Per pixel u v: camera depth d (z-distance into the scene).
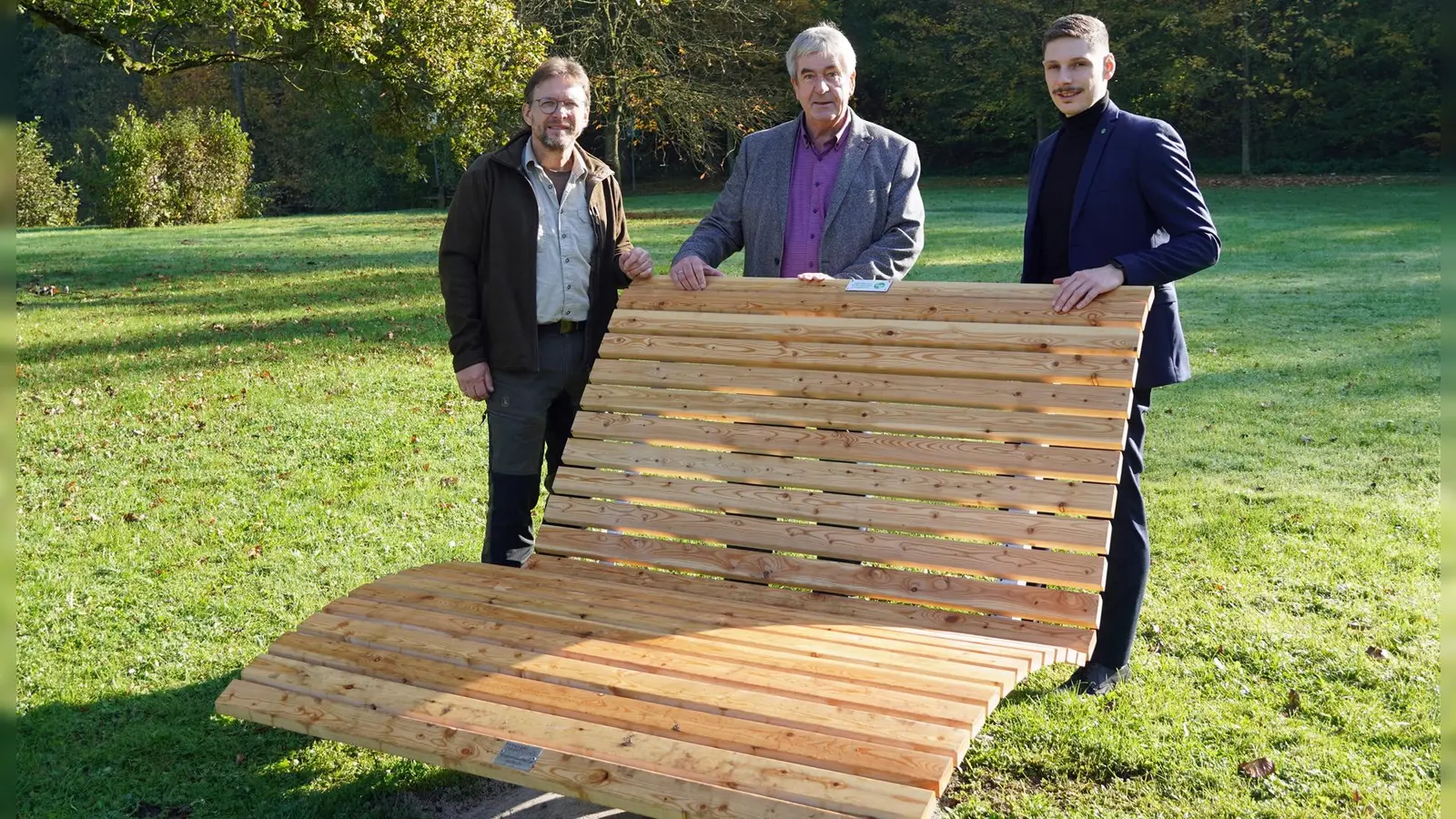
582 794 2.34
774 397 3.55
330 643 2.94
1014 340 3.27
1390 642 4.01
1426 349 9.29
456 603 3.13
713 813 2.21
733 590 3.36
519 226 3.92
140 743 3.48
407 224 26.28
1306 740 3.34
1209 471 6.30
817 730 2.37
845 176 3.78
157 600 4.67
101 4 11.78
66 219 30.62
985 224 21.78
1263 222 20.56
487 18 14.79
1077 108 3.51
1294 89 33.91
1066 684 3.71
